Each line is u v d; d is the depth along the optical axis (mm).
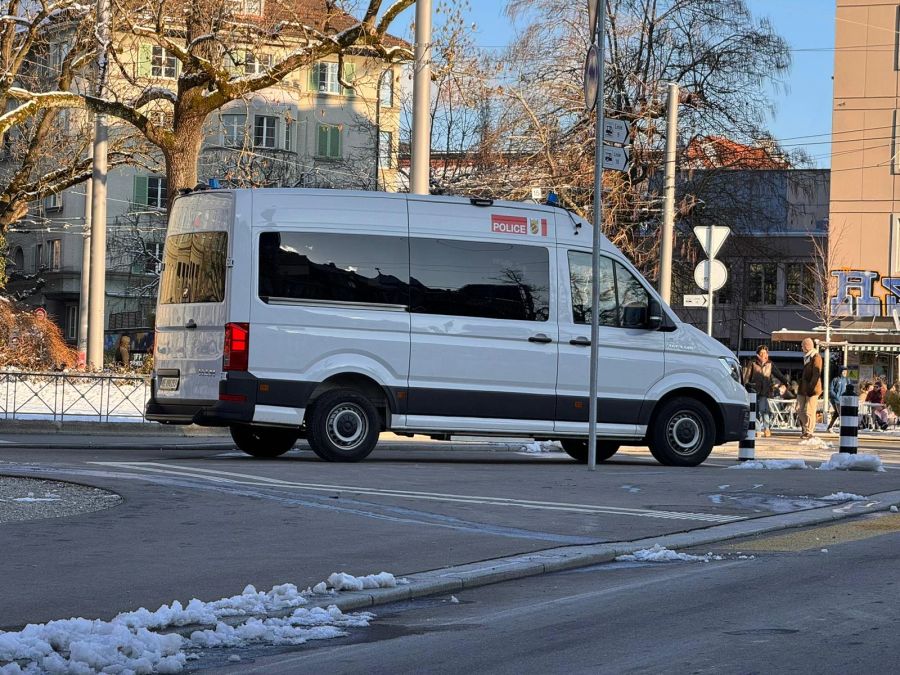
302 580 7836
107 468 13992
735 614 6980
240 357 15516
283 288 15727
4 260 37844
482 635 6570
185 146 29703
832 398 37375
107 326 71875
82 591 7336
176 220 16594
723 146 42094
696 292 42250
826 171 59531
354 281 16016
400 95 50562
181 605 7004
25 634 6000
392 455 18984
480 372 16469
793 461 16859
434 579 7965
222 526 9883
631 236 39250
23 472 13211
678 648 6133
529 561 8688
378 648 6289
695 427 17656
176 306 16406
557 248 17031
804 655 5930
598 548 9305
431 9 22344
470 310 16484
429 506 11438
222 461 15562
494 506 11586
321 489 12398
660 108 39062
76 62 31844
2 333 31516
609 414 17188
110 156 38375
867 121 50281
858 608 7098
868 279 50156
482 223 16672
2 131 28062
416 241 16297
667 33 41406
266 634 6465
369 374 15992
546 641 6383
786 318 62188
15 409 23828
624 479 14094
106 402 24969
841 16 50438
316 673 5762
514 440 23516
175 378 16312
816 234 60969
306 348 15742
